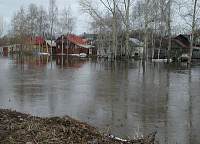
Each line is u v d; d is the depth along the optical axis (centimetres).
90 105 733
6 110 530
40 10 6194
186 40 5091
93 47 6669
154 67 2327
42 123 415
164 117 616
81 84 1158
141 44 5231
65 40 6562
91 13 2970
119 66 2405
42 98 823
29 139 341
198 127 540
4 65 2358
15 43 6975
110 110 679
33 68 2055
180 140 464
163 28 3794
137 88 1060
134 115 631
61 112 650
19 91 951
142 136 465
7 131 371
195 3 2722
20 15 5841
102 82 1238
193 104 762
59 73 1661
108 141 366
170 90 1017
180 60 3872
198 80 1352
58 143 333
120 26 3572
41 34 6412
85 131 392
